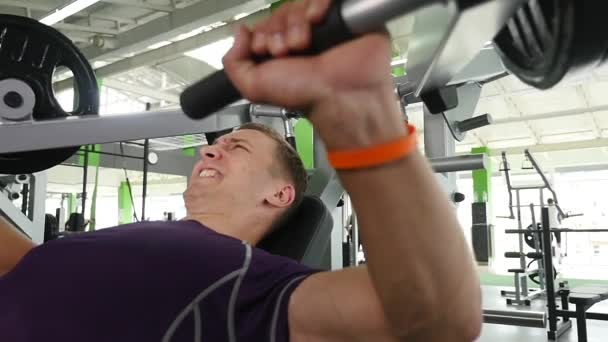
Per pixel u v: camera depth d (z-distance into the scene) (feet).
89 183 35.22
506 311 15.58
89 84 5.14
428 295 1.80
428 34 1.59
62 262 3.05
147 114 4.35
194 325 2.64
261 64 1.59
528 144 30.14
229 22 15.92
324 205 4.77
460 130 4.50
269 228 4.26
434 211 1.73
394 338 2.22
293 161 4.43
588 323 15.69
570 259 31.40
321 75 1.52
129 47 16.05
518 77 1.68
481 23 1.38
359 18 1.41
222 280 2.71
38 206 9.23
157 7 14.30
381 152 1.60
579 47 1.29
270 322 2.53
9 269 3.67
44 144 4.25
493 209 31.48
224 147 4.28
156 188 40.22
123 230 3.25
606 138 27.81
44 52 4.90
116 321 2.74
